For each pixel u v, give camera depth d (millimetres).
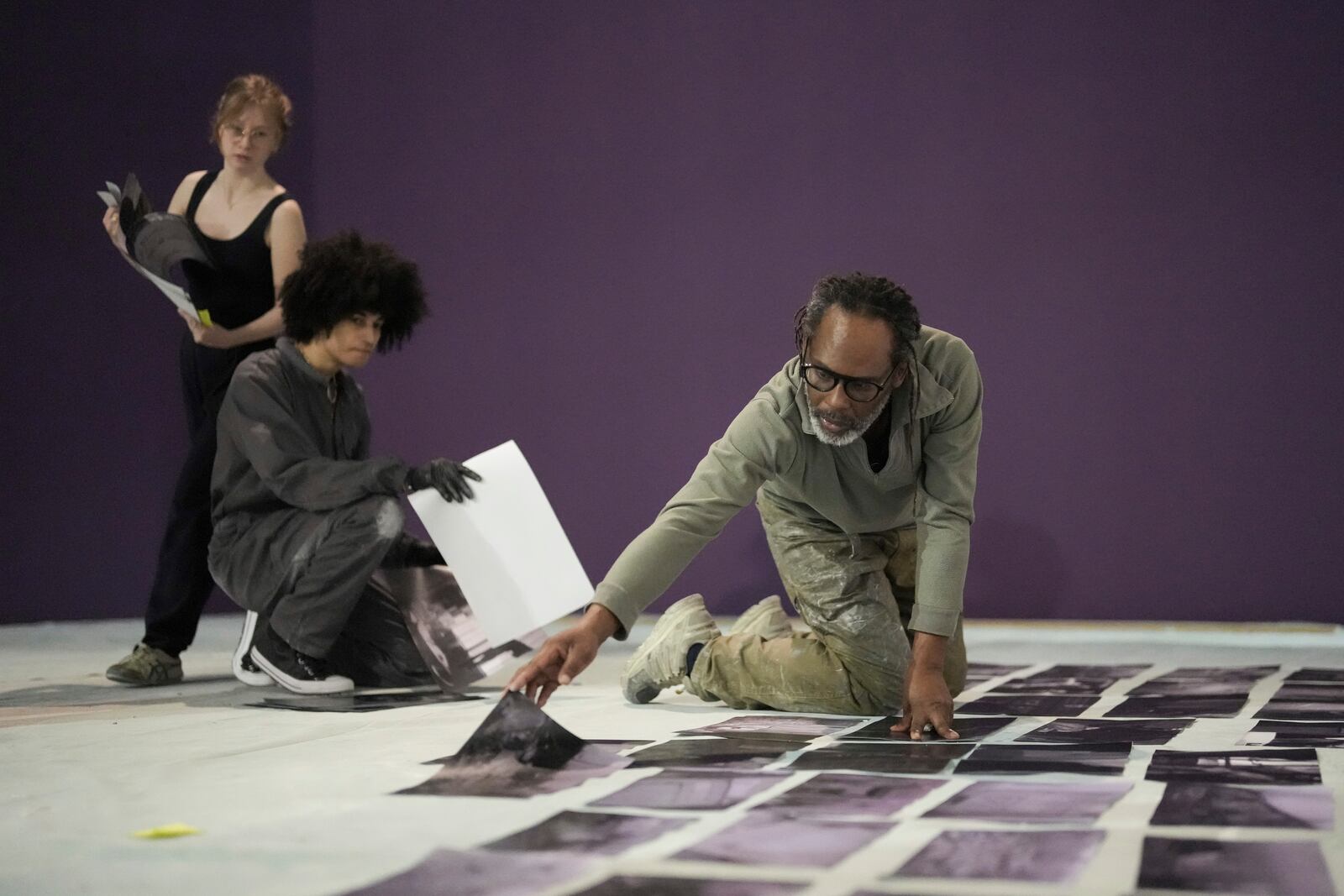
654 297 5305
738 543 5152
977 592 4871
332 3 5723
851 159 5031
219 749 2129
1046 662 3611
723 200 5207
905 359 2068
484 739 1921
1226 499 4598
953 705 2564
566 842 1419
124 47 5531
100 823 1578
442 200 5602
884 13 4980
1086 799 1605
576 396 5418
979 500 4871
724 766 1864
